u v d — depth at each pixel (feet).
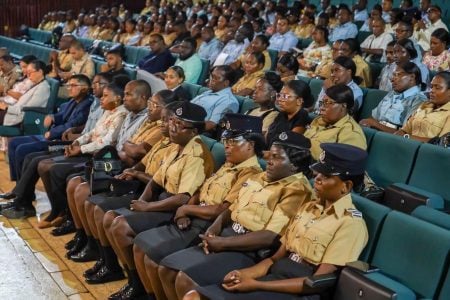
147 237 8.72
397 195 8.84
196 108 9.59
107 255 10.13
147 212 9.46
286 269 7.20
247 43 21.56
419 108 11.82
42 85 16.69
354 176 6.99
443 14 24.63
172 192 9.67
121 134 12.30
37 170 12.92
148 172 10.69
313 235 7.02
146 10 39.27
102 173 10.69
